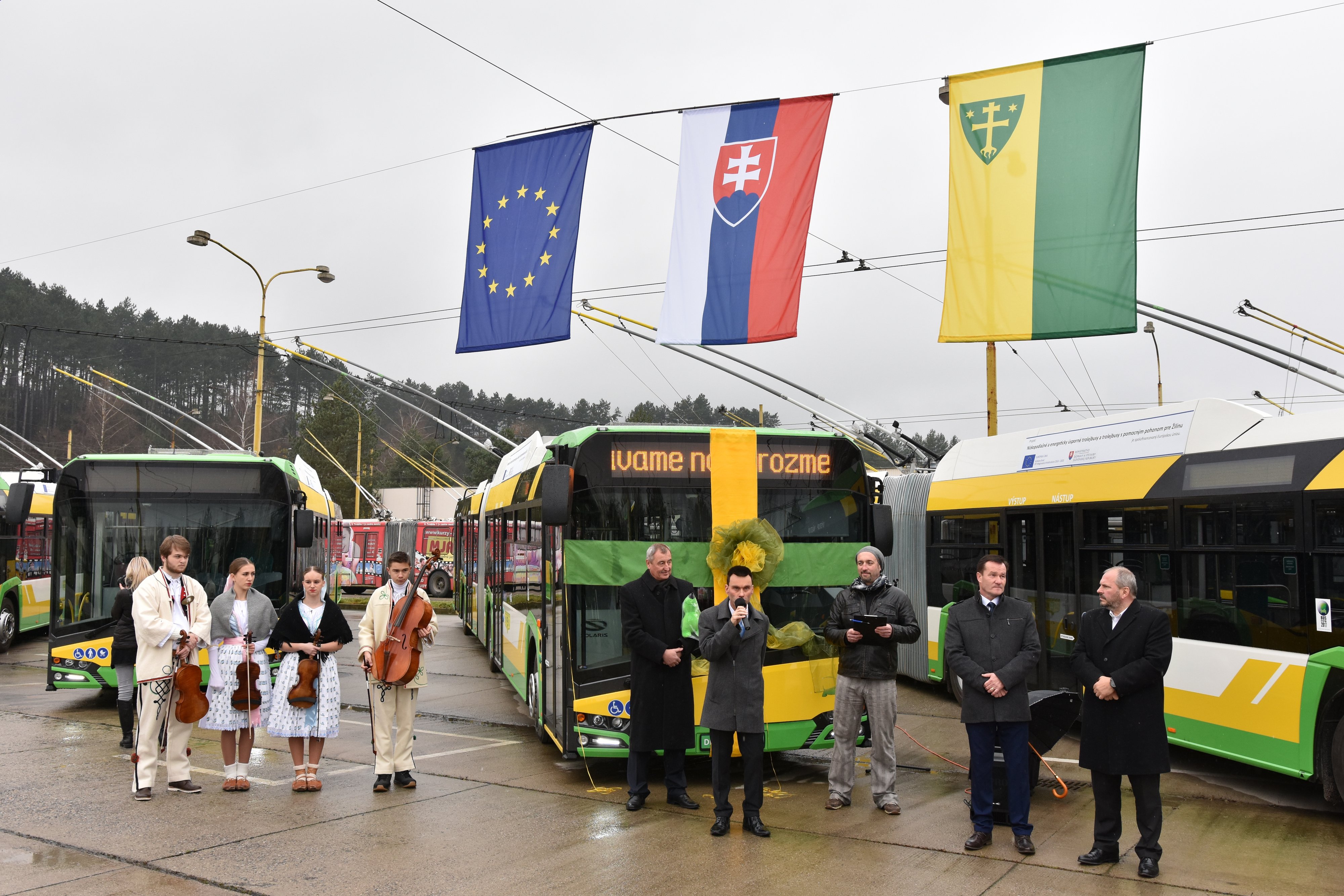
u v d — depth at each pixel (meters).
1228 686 8.84
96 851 6.75
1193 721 9.26
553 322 12.62
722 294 11.92
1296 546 8.23
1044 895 5.99
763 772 9.02
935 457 20.44
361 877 6.27
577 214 12.69
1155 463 10.16
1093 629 6.59
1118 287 10.79
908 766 9.91
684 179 12.16
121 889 6.01
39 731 11.37
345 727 11.89
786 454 9.20
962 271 11.35
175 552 8.27
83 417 92.00
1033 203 11.15
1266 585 8.53
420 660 8.65
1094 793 6.71
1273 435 8.82
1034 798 8.56
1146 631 6.39
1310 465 8.25
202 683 11.45
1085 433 11.56
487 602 17.47
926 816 7.84
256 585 12.55
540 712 10.40
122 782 8.78
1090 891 6.06
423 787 8.75
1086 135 11.03
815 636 8.87
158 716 8.22
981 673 6.93
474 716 12.98
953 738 11.42
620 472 8.96
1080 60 11.09
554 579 9.46
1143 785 6.38
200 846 6.89
